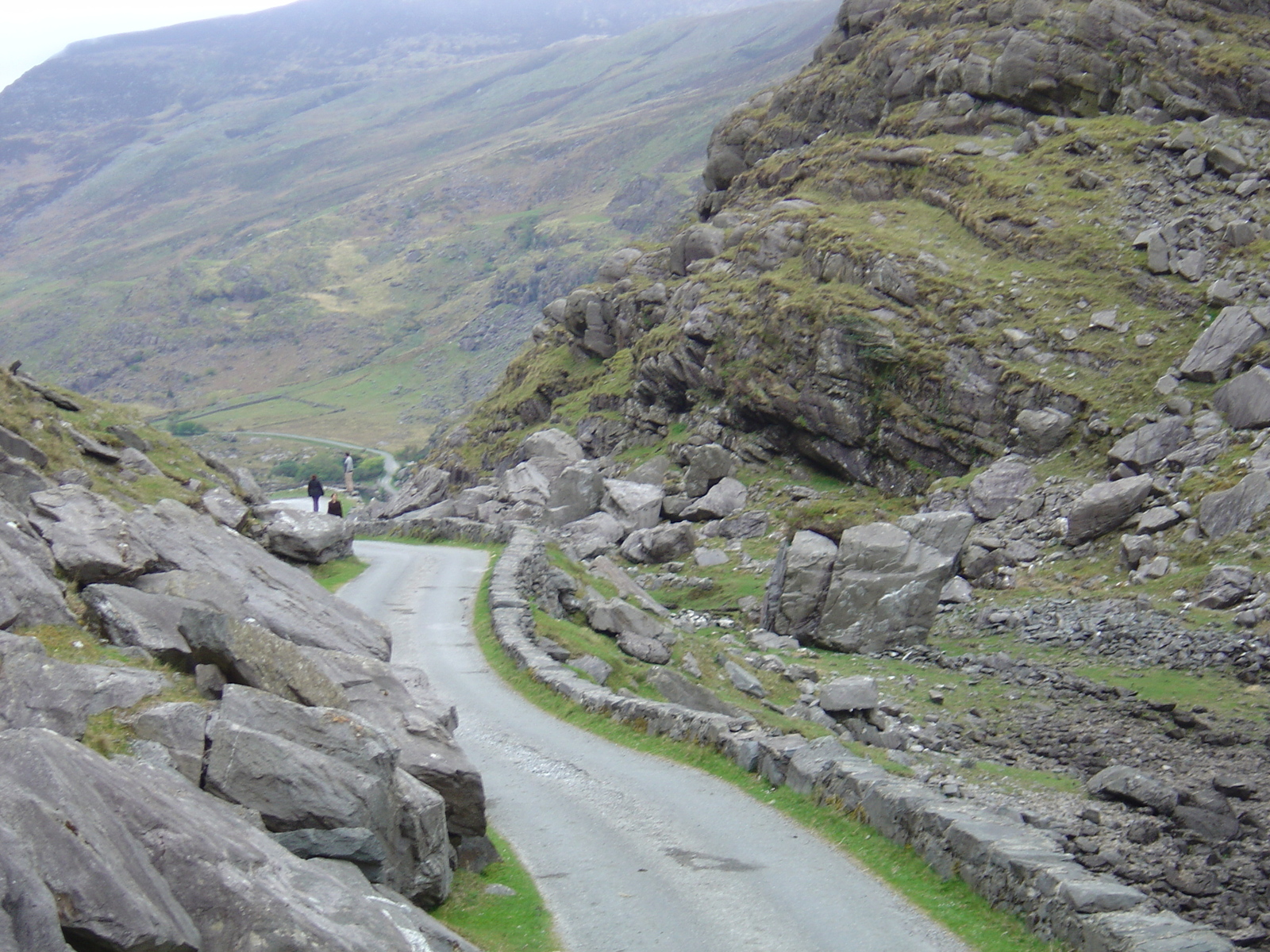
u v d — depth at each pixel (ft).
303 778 28.63
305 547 114.42
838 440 170.81
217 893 22.34
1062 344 155.53
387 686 40.16
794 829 46.16
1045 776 74.43
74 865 19.88
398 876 31.17
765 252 205.46
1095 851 59.57
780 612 111.34
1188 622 102.06
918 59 238.07
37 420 80.53
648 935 34.76
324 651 40.16
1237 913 53.01
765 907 37.60
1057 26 214.28
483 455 268.82
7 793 20.36
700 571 142.41
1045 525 133.90
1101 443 141.18
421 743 37.86
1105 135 192.03
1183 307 154.20
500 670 74.69
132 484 85.40
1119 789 67.41
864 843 43.98
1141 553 118.73
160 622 36.14
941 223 193.36
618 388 232.94
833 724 83.25
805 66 295.07
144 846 22.24
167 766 27.27
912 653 105.70
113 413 104.47
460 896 35.63
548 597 102.47
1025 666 99.66
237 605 42.98
